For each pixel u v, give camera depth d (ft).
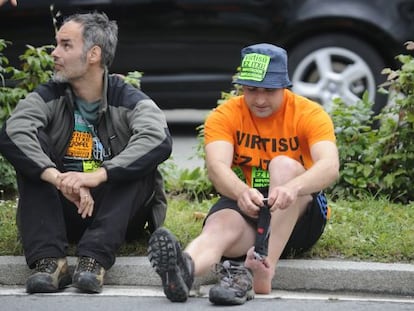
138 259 45.42
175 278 39.96
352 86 76.18
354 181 56.59
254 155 44.14
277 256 42.42
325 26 75.31
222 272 41.63
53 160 44.98
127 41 75.97
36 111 44.62
